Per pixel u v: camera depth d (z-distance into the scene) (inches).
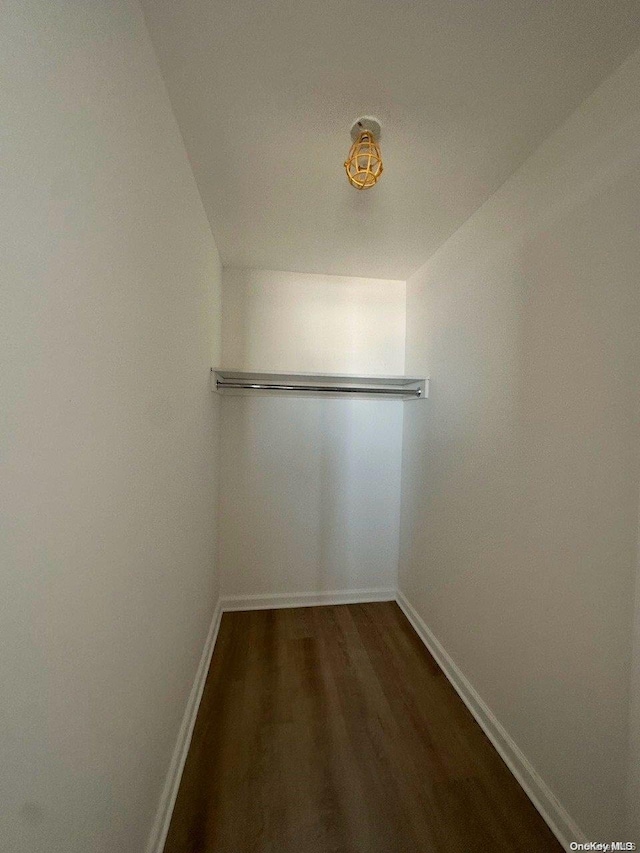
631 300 29.2
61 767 18.0
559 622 36.1
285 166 45.9
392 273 80.4
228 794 39.2
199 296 52.0
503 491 45.6
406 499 80.8
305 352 82.0
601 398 31.8
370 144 39.0
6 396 14.0
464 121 37.8
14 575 14.6
